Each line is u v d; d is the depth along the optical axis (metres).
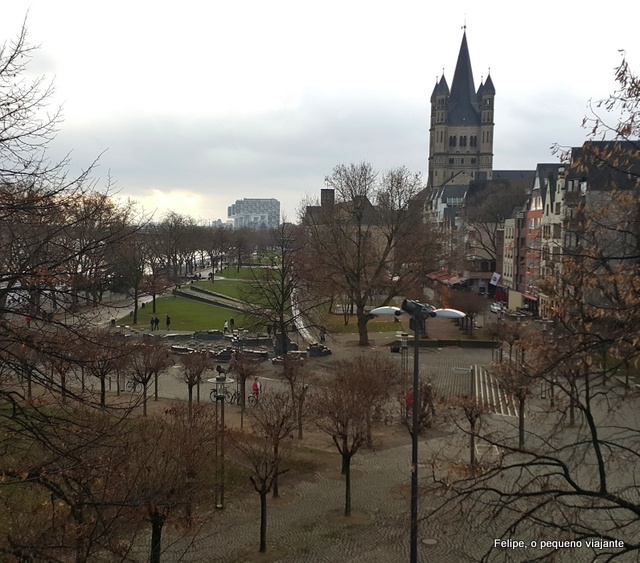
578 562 19.81
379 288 68.00
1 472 12.66
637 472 26.36
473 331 68.00
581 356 13.31
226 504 26.14
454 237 98.62
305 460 31.48
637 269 14.23
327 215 68.12
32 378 13.62
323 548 22.36
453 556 21.41
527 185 141.12
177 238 116.25
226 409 40.56
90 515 15.86
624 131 13.68
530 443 31.58
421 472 29.41
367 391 31.98
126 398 42.06
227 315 82.69
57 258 14.70
